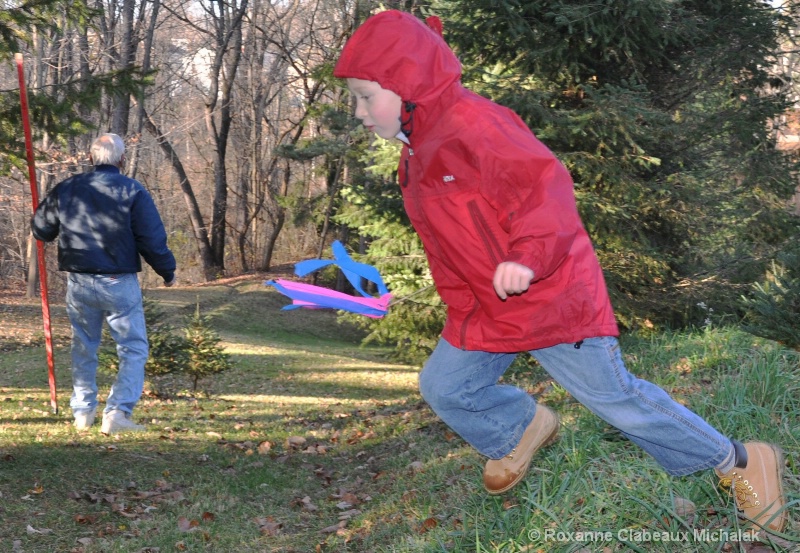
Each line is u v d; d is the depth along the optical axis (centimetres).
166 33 3994
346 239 3259
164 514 461
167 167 4612
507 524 348
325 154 2948
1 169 973
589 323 240
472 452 524
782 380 428
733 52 996
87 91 964
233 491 525
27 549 387
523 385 726
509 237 230
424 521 404
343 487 550
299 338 2733
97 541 405
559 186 221
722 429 381
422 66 230
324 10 3438
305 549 426
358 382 1658
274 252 4609
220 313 2844
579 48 930
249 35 3916
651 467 352
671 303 907
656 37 907
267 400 1162
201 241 3988
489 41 957
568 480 358
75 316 604
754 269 902
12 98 913
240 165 4406
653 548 304
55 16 967
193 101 4422
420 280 1121
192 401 1020
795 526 288
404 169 257
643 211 952
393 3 1316
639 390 254
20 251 3650
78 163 2223
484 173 225
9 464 505
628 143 926
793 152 1099
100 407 791
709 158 1071
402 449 643
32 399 831
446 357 267
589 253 243
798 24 1034
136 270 602
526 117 909
